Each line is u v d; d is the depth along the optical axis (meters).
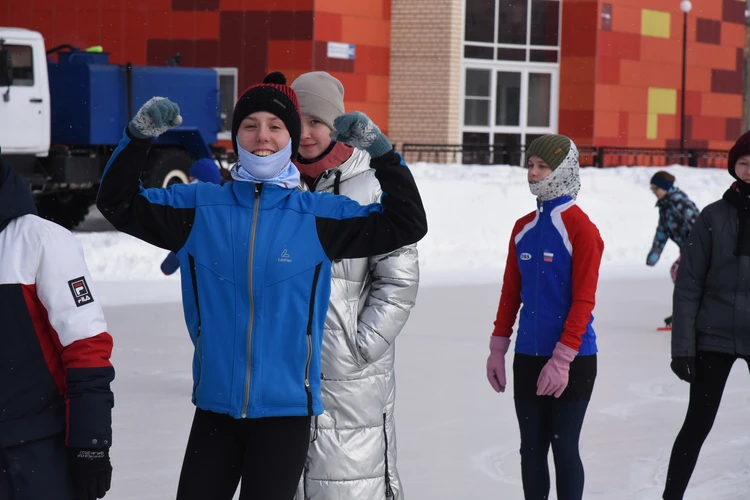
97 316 3.10
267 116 3.35
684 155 28.25
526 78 28.48
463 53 27.23
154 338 9.33
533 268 4.59
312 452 3.87
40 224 3.10
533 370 4.59
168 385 7.56
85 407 3.02
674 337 4.96
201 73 18.47
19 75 16.30
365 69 26.50
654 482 5.50
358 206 3.40
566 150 4.54
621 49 29.28
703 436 4.95
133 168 3.26
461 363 8.55
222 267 3.33
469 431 6.46
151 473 5.52
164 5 25.95
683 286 4.96
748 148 4.79
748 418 6.90
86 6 26.23
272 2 25.44
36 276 3.07
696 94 31.62
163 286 12.69
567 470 4.50
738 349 4.88
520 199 18.86
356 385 3.89
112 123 17.30
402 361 8.59
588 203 19.30
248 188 3.39
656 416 6.92
